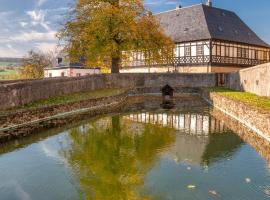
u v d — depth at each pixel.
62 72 56.88
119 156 12.66
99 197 8.91
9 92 18.23
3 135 15.84
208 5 47.59
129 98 36.19
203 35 41.53
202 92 37.41
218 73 41.69
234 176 10.23
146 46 35.53
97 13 32.28
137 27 33.75
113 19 32.56
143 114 23.67
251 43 46.06
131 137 15.93
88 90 31.55
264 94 21.78
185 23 45.81
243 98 20.84
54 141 15.06
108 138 15.73
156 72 45.97
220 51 42.19
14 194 9.23
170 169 11.04
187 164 11.52
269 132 13.25
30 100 20.78
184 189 9.28
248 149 13.19
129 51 36.66
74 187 9.63
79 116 22.36
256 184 9.55
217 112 24.03
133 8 34.41
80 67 55.66
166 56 38.09
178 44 44.31
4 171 11.08
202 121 20.30
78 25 33.41
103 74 35.50
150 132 17.14
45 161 12.12
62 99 24.27
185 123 19.72
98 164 11.72
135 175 10.50
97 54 33.56
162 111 25.20
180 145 14.22
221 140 14.92
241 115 18.34
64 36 34.03
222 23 45.34
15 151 13.39
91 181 10.08
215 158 12.16
